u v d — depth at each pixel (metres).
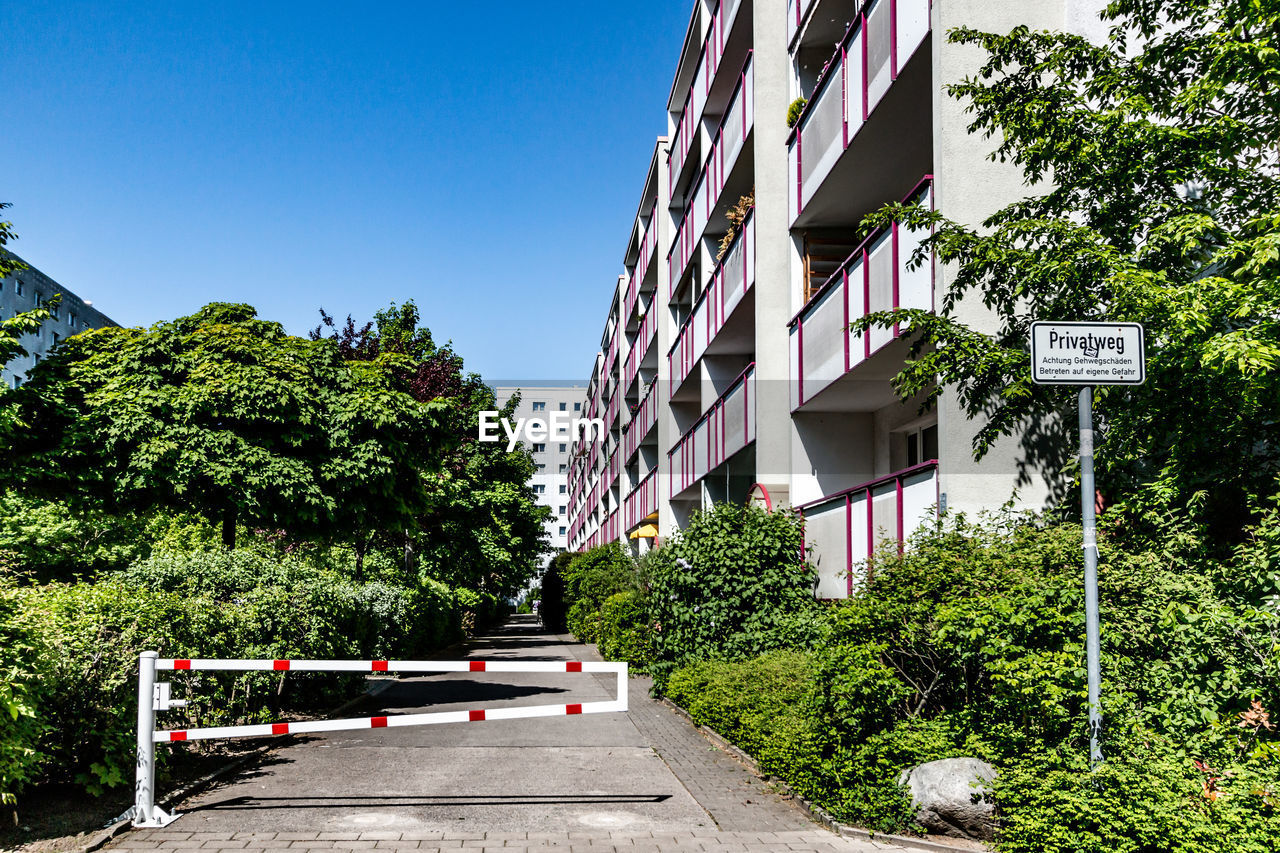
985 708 6.77
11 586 7.20
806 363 15.37
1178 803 5.21
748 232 18.92
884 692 6.93
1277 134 6.85
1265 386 6.11
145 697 6.93
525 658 26.78
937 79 10.20
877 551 10.42
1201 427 6.86
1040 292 7.65
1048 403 8.16
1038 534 7.50
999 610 6.30
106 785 7.74
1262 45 6.25
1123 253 7.40
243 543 20.83
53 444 13.30
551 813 7.21
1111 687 5.93
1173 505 7.23
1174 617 6.07
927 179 10.47
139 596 9.12
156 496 13.77
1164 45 7.37
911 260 8.49
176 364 14.00
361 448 14.25
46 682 6.86
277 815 7.10
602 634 25.89
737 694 9.91
